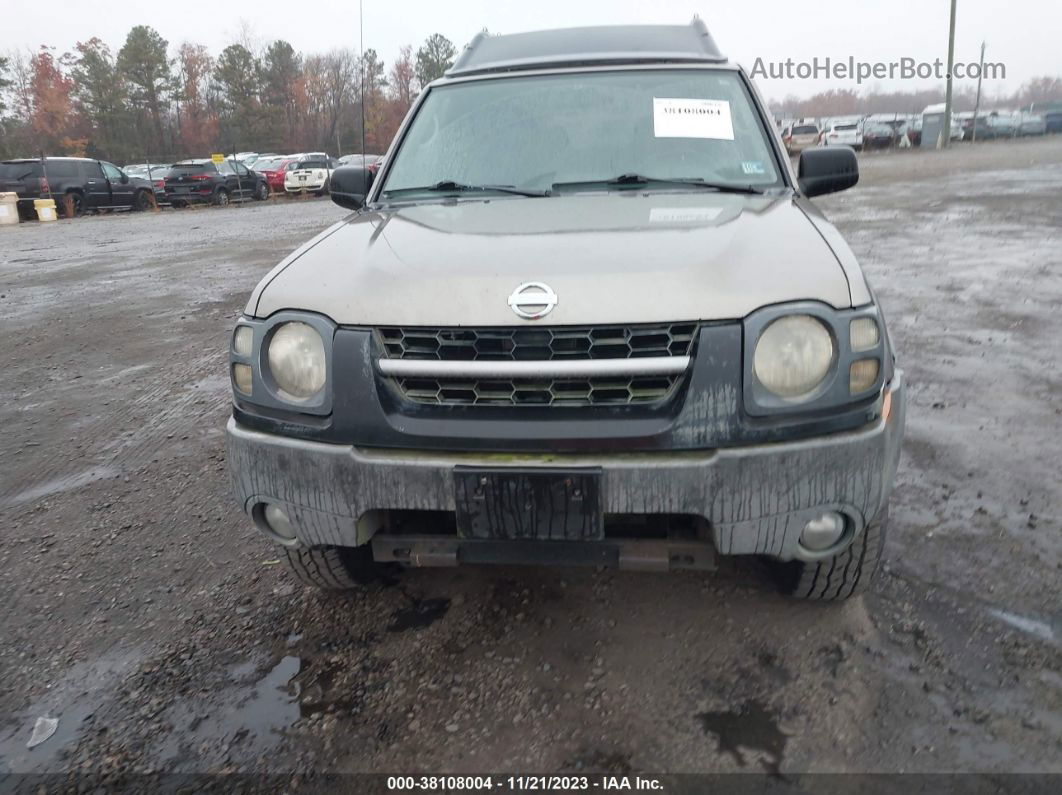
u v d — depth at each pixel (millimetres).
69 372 6027
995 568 2826
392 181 3197
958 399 4453
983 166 24016
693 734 2146
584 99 3258
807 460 1960
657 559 2154
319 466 2117
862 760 2037
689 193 2830
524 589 2826
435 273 2113
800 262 2061
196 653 2602
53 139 55938
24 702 2408
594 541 2166
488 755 2117
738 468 1947
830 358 1965
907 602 2650
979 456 3713
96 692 2438
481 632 2609
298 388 2139
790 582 2564
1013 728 2109
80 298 9070
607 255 2113
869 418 2018
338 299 2115
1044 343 5441
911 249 9586
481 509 2037
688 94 3223
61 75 57375
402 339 2057
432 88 3512
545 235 2330
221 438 4520
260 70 58094
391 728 2227
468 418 2029
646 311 1946
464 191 3027
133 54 59500
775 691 2281
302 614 2777
